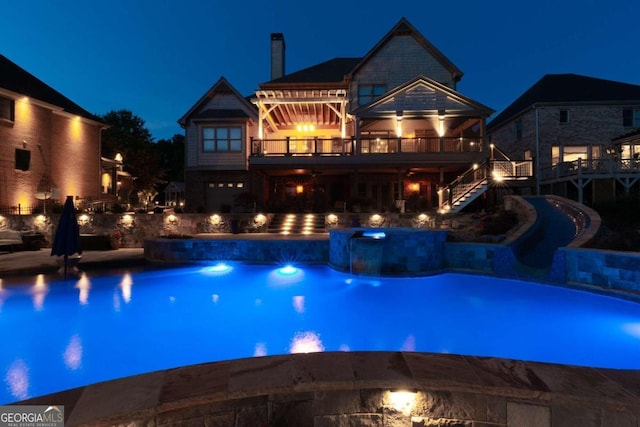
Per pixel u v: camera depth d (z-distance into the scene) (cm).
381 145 1975
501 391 244
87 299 798
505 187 1920
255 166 2012
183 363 498
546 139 2236
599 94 2273
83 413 218
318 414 249
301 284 952
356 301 805
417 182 2278
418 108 1947
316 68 2556
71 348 543
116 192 2725
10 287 878
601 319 662
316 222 1727
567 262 857
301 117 2361
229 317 702
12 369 471
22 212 1819
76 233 1040
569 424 236
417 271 1016
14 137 1795
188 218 1686
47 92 2120
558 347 546
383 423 251
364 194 2302
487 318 684
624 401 229
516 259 966
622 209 1197
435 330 629
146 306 764
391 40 2216
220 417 237
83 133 2269
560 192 1980
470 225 1554
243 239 1233
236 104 2258
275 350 547
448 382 249
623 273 737
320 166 2008
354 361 282
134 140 3744
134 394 235
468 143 1931
